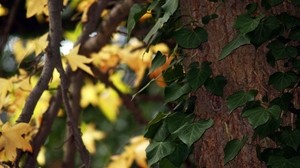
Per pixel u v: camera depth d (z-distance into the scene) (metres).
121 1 2.90
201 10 1.99
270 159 1.89
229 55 1.96
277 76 1.92
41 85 2.13
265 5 1.94
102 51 2.92
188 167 2.43
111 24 2.90
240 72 1.95
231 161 1.95
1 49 2.98
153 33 1.96
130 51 2.92
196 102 1.98
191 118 1.96
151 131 1.99
